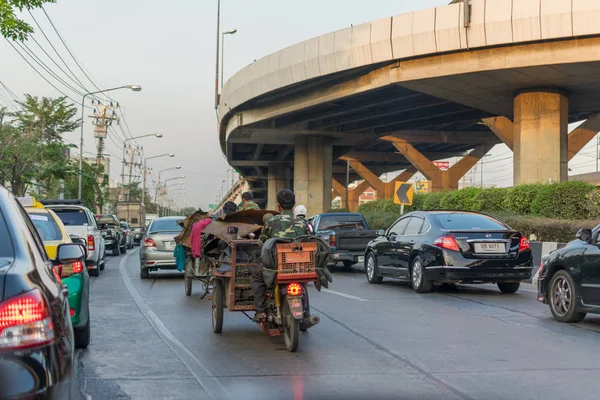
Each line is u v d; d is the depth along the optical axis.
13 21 16.19
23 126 42.00
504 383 6.47
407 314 11.16
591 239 9.81
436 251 13.77
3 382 3.23
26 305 3.38
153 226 19.05
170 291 15.29
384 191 103.75
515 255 13.63
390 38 38.09
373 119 58.22
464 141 77.56
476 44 35.09
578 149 56.31
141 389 6.26
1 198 4.20
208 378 6.72
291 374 6.89
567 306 10.24
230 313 11.58
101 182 67.94
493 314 11.16
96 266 18.70
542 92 40.34
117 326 10.11
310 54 43.12
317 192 62.16
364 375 6.84
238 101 53.16
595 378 6.67
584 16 32.22
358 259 21.25
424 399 5.89
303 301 8.38
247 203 13.65
